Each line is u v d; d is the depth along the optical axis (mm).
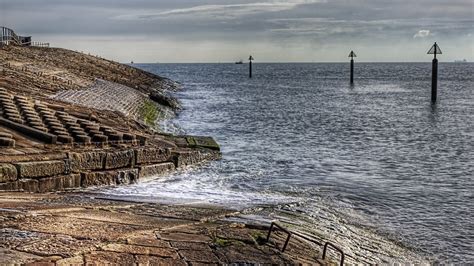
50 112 22797
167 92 71000
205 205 13859
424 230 14852
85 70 57844
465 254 13148
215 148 25406
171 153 21281
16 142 17312
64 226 9641
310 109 56188
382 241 13484
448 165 25562
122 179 18156
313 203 16547
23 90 28484
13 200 12336
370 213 16375
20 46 61344
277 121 44188
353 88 99438
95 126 21469
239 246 9484
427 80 136125
